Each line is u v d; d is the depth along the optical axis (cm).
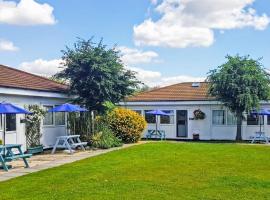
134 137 2761
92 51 2448
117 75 2495
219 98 3128
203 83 3803
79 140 2278
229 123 3350
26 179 1273
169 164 1570
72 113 2495
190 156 1841
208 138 3391
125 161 1659
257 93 3039
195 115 3409
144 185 1155
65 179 1252
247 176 1315
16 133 2034
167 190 1093
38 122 2202
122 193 1052
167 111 3509
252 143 3006
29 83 2225
